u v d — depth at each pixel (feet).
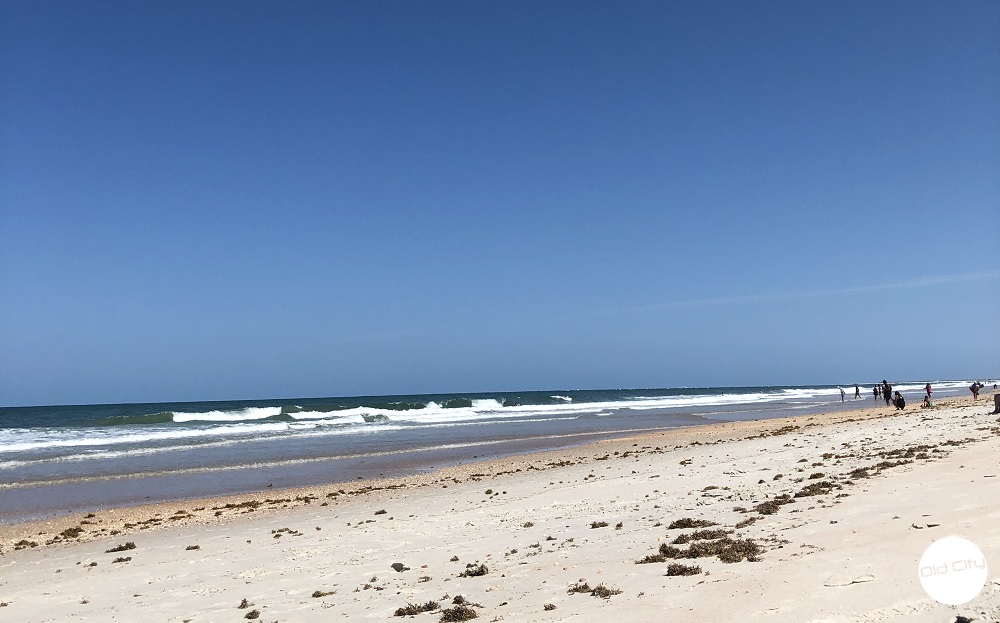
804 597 20.70
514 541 39.50
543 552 35.29
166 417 188.03
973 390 165.89
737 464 64.03
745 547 28.40
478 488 68.54
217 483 81.82
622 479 63.10
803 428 110.22
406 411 234.99
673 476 60.70
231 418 197.26
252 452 113.91
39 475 88.94
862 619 18.43
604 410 245.24
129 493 75.51
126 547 48.49
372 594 30.40
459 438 135.23
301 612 28.48
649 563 29.12
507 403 306.14
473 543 40.16
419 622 24.94
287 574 36.27
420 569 34.68
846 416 138.10
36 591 37.19
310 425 176.55
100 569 42.06
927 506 31.40
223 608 30.32
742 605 20.97
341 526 51.72
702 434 119.44
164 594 34.01
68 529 56.65
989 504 29.66
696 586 24.00
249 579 35.86
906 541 25.08
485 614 24.82
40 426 177.58
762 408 227.20
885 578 21.13
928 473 41.88
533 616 23.57
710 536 32.58
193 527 56.39
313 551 42.06
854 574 22.04
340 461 100.73
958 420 85.20
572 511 48.19
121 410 308.81
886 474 44.16
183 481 83.56
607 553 32.73
